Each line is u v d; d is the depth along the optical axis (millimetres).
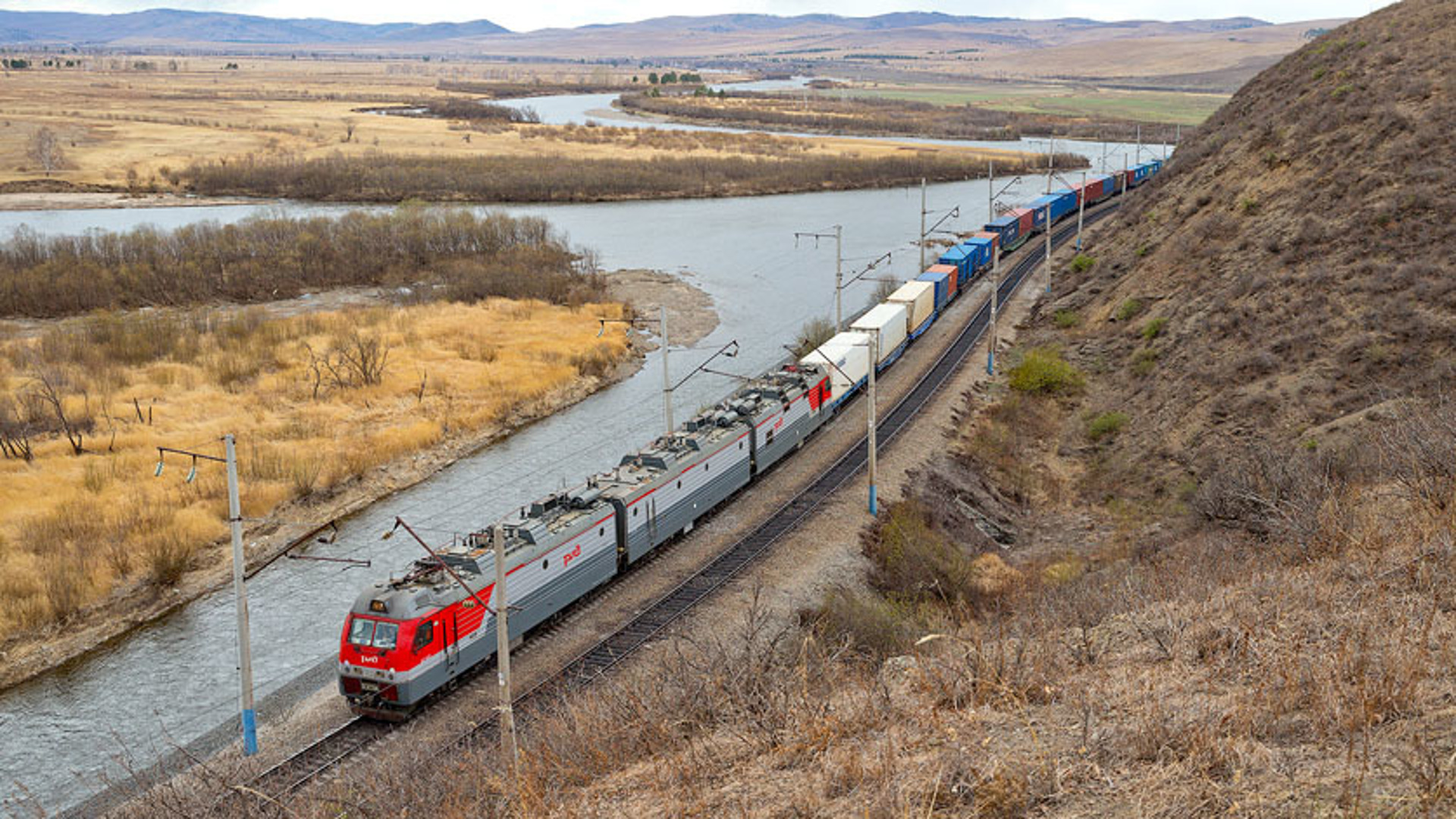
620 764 18844
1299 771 12562
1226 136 76625
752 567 37281
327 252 97000
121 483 46906
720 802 15727
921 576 36375
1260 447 38531
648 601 34938
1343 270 50406
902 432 52094
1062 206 108000
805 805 14664
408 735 26672
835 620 30594
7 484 46000
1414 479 25797
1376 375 42875
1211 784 12492
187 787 23047
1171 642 18969
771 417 46688
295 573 41469
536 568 31578
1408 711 13680
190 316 75438
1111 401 55531
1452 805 11062
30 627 36281
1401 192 52594
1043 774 13625
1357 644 16062
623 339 76250
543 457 55312
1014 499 48250
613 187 147250
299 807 20906
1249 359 48562
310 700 30891
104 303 81562
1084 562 37406
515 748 19516
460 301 85250
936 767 14492
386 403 60500
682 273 99562
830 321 79500
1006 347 68000
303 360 67500
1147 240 72562
